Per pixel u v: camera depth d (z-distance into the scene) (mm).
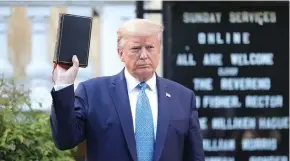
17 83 12008
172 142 8023
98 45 15023
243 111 13352
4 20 14906
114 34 15008
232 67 13289
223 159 13375
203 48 13188
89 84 8242
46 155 10227
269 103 13383
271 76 13328
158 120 8031
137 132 7953
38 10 14836
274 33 13305
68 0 14758
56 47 7637
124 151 7852
